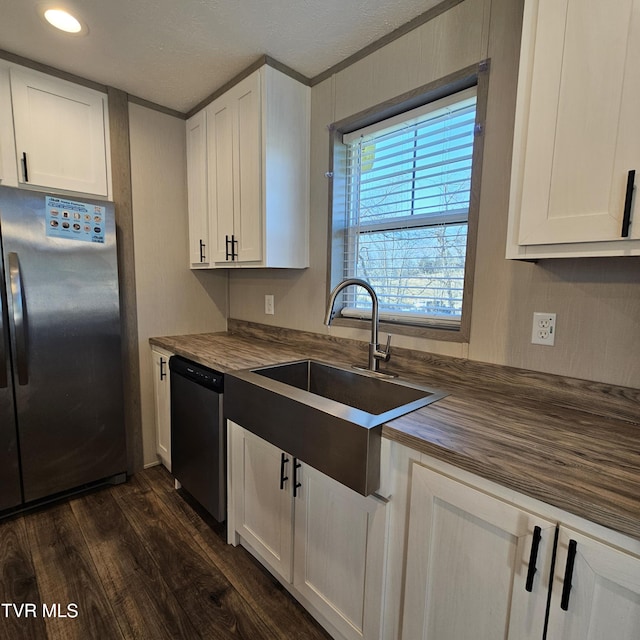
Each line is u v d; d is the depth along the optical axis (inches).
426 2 56.3
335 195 76.2
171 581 61.6
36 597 57.6
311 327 83.4
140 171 92.0
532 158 39.2
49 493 79.5
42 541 69.9
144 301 95.5
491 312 54.1
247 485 63.9
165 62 74.0
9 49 70.4
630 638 26.5
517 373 51.7
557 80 37.0
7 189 69.5
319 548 50.6
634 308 42.1
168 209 97.8
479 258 54.9
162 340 94.2
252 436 61.0
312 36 64.9
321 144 77.5
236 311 107.5
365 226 75.4
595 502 26.4
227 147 82.6
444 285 63.7
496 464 31.4
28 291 73.0
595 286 44.7
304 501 52.1
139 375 96.0
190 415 76.2
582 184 36.0
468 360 56.9
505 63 50.9
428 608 38.6
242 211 79.7
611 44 33.6
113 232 83.7
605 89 34.1
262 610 56.8
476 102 54.8
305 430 45.4
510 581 32.2
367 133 71.4
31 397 75.4
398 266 70.2
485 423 40.8
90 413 83.6
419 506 38.2
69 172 80.7
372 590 43.5
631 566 26.0
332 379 67.3
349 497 45.4
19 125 73.6
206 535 73.0
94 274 81.5
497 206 52.7
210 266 92.4
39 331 75.2
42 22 62.2
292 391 49.7
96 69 77.2
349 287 78.7
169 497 85.4
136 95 88.6
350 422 40.0
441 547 36.9
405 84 62.1
